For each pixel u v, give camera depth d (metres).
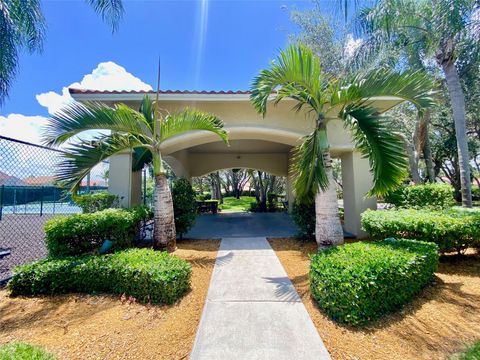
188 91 7.43
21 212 17.73
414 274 3.78
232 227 10.95
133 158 7.97
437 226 5.15
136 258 4.34
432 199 7.87
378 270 3.34
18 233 10.91
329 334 2.93
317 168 5.55
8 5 5.60
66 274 4.11
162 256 4.48
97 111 5.65
